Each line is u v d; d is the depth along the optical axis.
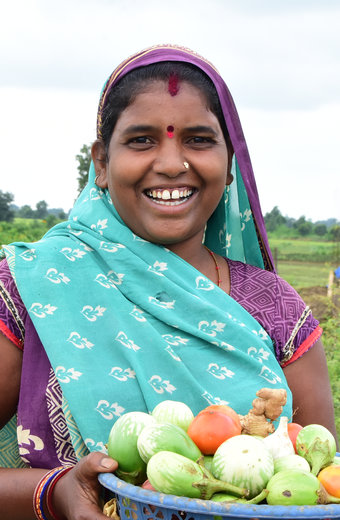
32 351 2.33
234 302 2.59
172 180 2.45
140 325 2.38
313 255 43.31
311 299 16.88
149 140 2.46
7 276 2.40
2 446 2.43
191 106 2.44
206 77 2.51
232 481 1.73
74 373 2.26
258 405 2.00
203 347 2.45
